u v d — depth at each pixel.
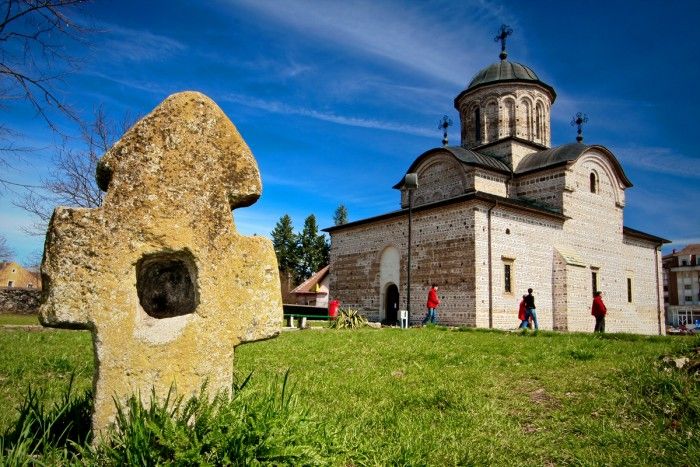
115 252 3.52
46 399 5.30
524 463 4.07
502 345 11.20
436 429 4.67
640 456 4.18
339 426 4.43
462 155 28.72
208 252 3.78
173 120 3.82
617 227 31.44
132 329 3.49
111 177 3.65
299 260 78.12
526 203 27.42
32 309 29.66
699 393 5.43
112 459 3.00
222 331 3.76
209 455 3.04
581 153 28.27
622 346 10.87
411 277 26.34
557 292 26.27
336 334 14.52
